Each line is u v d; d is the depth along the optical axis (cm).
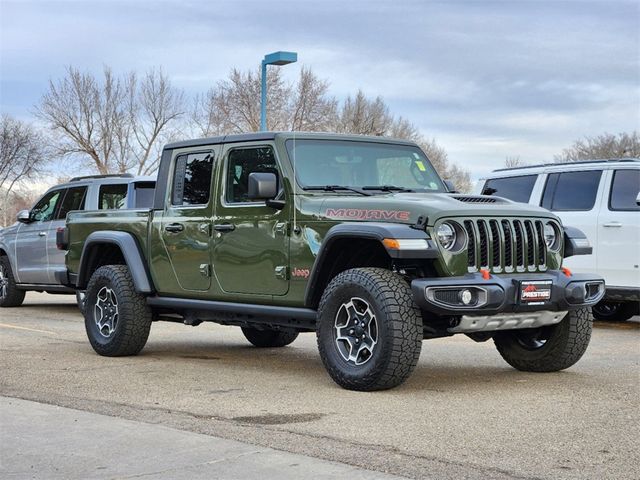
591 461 453
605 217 1113
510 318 655
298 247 699
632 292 1088
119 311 841
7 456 457
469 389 661
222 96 4069
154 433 504
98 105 4694
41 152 5138
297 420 551
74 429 515
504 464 446
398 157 779
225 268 763
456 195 703
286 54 2133
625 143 4825
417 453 467
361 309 653
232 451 463
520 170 1223
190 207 800
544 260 695
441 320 670
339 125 4297
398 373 630
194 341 1002
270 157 735
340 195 712
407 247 617
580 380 705
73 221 940
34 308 1449
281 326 746
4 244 1441
